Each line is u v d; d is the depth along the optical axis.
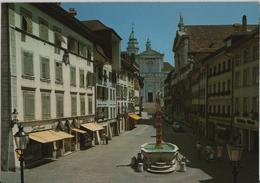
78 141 32.03
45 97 24.88
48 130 25.19
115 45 47.38
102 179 18.58
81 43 33.97
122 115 55.12
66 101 29.39
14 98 20.53
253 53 27.41
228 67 34.59
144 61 112.56
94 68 38.47
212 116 40.94
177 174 20.00
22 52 21.62
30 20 22.80
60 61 28.06
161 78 112.44
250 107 28.11
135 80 76.38
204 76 46.06
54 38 26.92
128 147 33.81
